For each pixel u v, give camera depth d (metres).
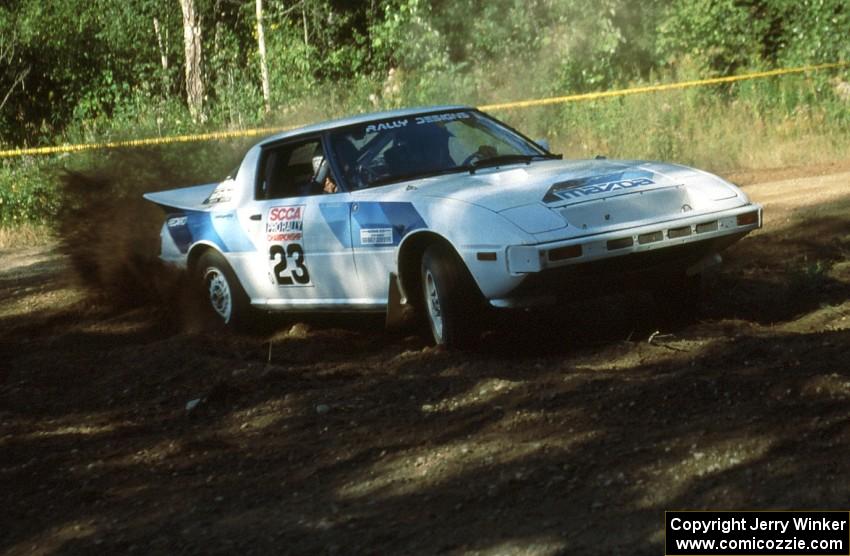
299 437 6.15
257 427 6.42
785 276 9.68
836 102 19.83
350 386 6.98
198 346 8.57
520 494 5.01
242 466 5.80
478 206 7.36
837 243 10.82
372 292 8.21
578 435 5.59
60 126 25.06
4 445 6.48
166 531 5.07
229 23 29.75
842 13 22.22
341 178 8.51
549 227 7.08
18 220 17.50
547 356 7.61
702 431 5.41
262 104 21.58
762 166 18.05
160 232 11.09
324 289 8.62
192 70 24.55
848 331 6.93
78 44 26.97
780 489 4.75
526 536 4.59
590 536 4.53
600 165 8.07
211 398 6.95
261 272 9.19
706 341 7.49
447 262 7.51
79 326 10.52
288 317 9.94
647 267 7.39
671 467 5.07
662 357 7.14
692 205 7.46
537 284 7.11
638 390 6.04
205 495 5.47
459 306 7.51
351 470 5.56
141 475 5.83
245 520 5.10
